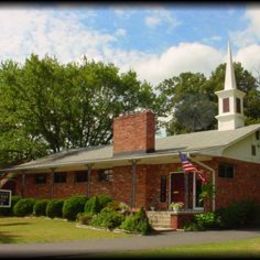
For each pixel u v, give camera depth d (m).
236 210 21.98
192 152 21.44
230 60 28.02
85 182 29.38
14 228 19.34
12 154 44.91
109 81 47.22
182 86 53.12
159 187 25.02
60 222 22.92
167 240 15.25
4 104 43.94
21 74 44.22
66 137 46.41
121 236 16.84
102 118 47.41
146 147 24.47
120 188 26.64
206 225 20.50
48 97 44.53
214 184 22.44
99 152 30.28
